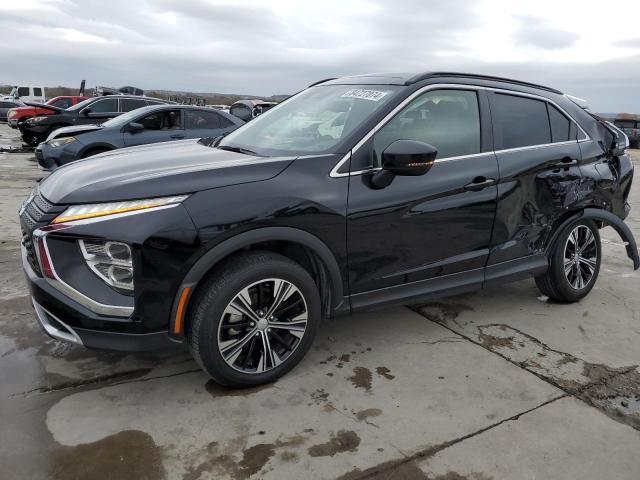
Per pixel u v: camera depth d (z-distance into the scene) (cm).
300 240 261
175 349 249
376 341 331
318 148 289
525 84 373
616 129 422
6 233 533
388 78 333
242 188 248
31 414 242
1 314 341
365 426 244
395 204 288
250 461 218
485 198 325
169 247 230
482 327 357
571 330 358
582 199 379
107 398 258
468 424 249
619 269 498
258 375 270
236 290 249
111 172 264
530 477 216
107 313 233
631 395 280
